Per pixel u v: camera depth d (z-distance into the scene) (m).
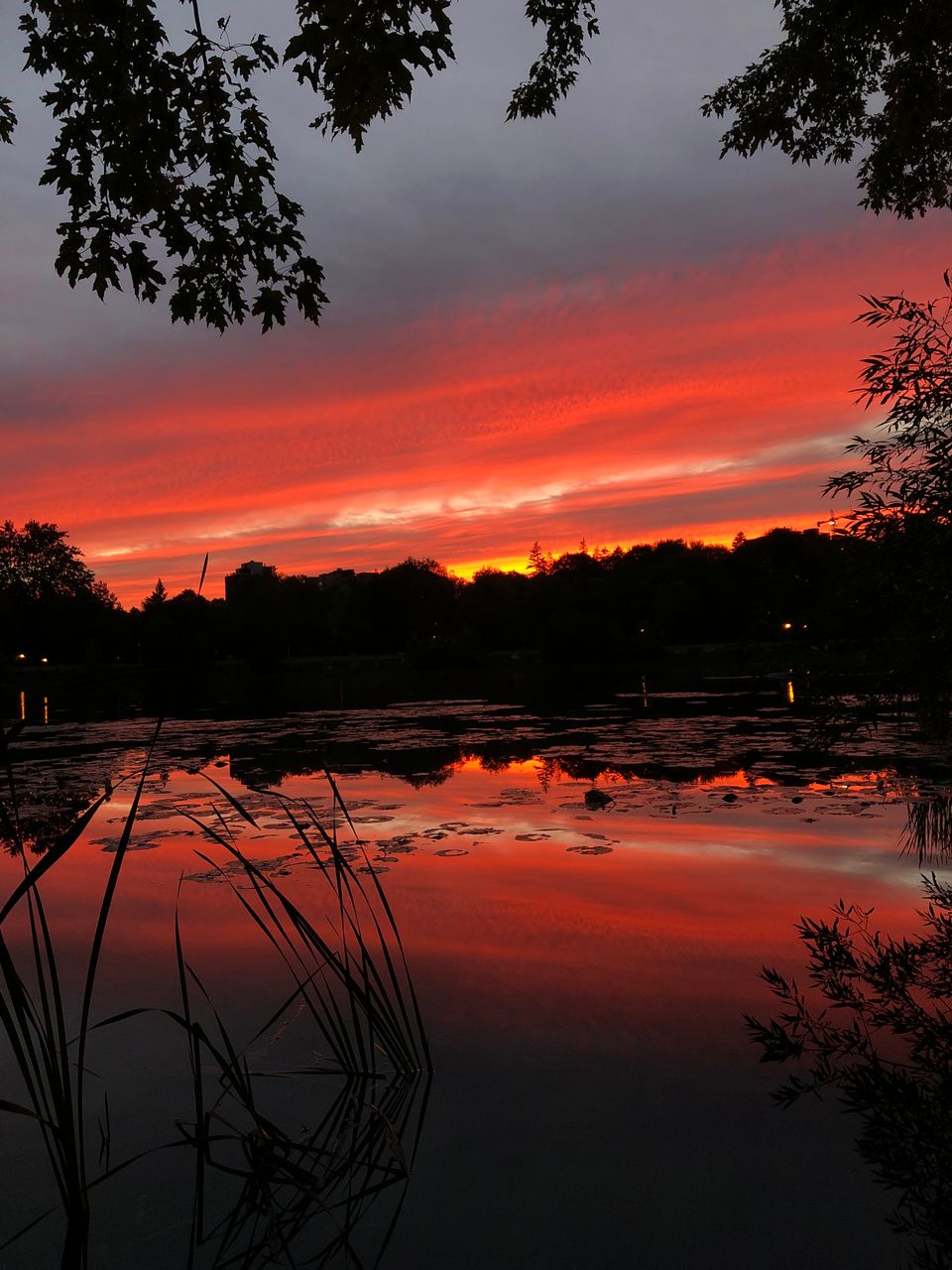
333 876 5.89
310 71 5.29
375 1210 2.41
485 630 83.56
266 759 12.71
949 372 4.40
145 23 5.36
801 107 7.92
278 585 89.56
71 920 5.16
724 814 7.48
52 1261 2.24
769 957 4.16
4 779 11.34
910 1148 2.61
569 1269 2.13
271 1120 2.91
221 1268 2.19
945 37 6.24
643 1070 3.13
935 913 4.66
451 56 5.20
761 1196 2.41
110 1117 2.98
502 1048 3.34
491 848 6.57
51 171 5.55
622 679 38.94
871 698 4.84
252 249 5.97
